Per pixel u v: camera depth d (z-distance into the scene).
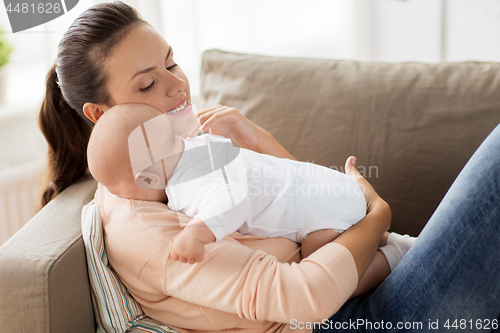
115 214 0.87
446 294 0.78
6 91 1.75
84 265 0.90
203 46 2.10
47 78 1.10
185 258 0.73
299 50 2.06
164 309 0.87
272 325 0.84
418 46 2.00
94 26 0.82
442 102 1.22
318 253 0.80
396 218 1.23
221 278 0.77
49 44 1.80
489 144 0.79
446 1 1.91
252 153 0.97
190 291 0.79
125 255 0.84
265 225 0.88
